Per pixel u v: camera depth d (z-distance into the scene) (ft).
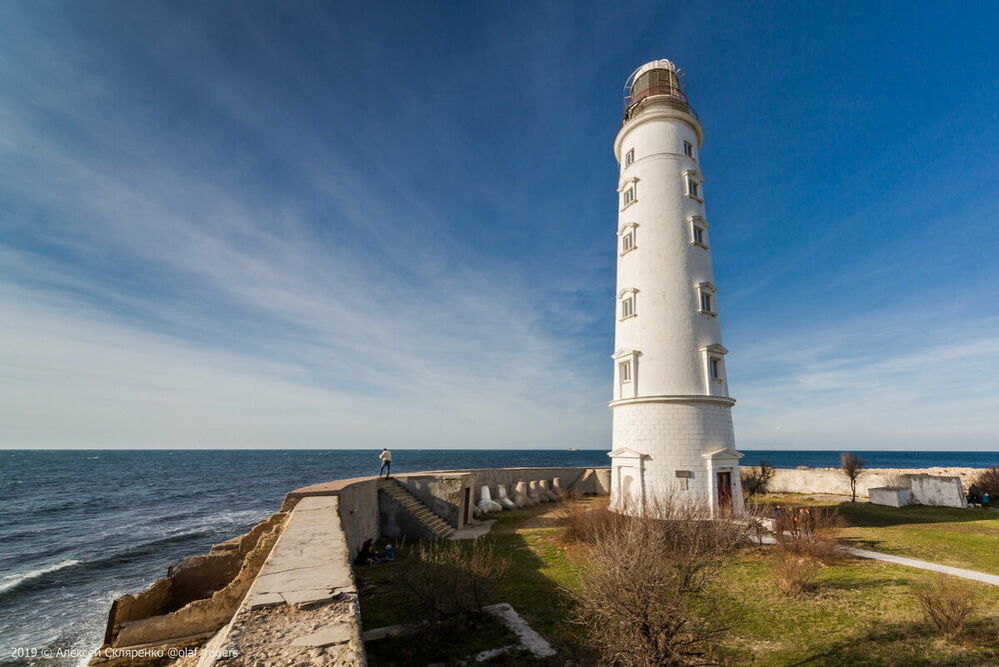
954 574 45.83
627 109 90.84
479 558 39.27
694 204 80.48
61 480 242.37
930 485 92.43
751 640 32.30
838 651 30.60
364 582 44.91
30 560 86.58
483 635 32.30
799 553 50.93
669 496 53.47
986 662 28.68
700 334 73.10
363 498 60.34
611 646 23.61
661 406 69.67
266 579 22.41
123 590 69.31
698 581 30.55
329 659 15.08
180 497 175.42
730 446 70.74
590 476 116.16
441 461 407.44
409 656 29.14
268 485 218.79
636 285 76.89
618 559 26.12
